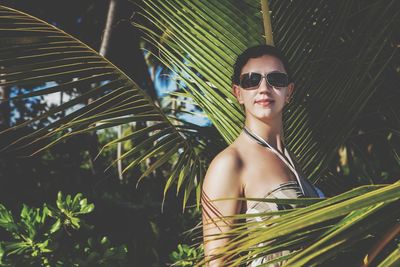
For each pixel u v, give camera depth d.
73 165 9.30
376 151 4.91
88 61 2.55
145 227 6.91
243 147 1.90
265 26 2.78
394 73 3.18
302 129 2.82
